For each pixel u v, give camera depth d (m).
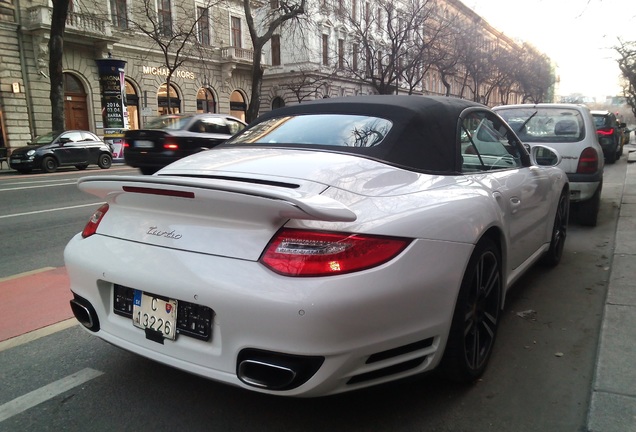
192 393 2.69
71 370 2.95
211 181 2.42
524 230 3.58
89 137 19.09
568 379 2.77
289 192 2.07
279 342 1.92
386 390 2.69
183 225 2.24
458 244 2.37
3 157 20.41
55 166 17.44
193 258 2.11
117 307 2.43
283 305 1.89
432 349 2.30
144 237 2.33
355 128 2.86
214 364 2.07
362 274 1.98
